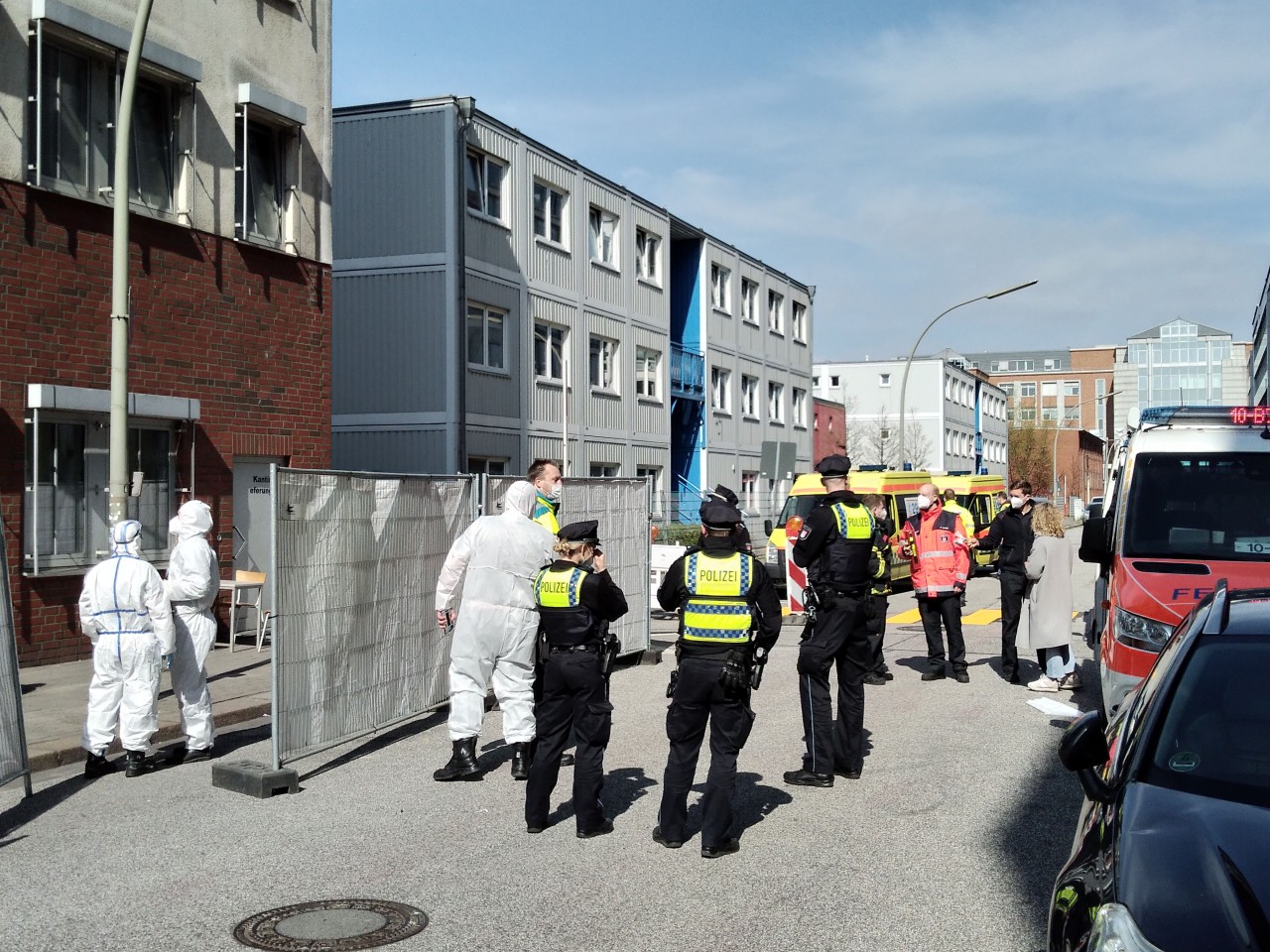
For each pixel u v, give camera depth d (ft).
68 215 42.39
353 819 22.91
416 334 74.69
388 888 18.65
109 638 26.84
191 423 47.19
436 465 74.02
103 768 26.96
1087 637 37.96
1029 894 18.19
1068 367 506.89
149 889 18.60
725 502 21.06
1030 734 31.07
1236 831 11.03
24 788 25.30
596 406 94.68
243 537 50.34
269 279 51.16
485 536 26.63
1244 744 12.57
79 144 43.27
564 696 21.86
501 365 81.66
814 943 16.17
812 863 19.90
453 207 74.18
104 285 43.70
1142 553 26.22
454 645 26.53
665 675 42.16
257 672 41.27
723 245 123.24
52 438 42.06
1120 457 39.06
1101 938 9.96
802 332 150.10
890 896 18.13
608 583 21.74
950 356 295.07
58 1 41.37
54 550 41.96
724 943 16.19
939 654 40.47
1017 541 40.37
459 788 25.52
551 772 21.88
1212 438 27.78
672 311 118.93
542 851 20.71
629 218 100.94
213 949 15.93
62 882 18.98
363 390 75.87
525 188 83.92
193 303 47.50
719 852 20.34
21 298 40.73
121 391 35.47
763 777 26.27
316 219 53.78
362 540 29.22
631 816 23.09
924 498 40.32
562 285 89.15
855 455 226.99
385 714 30.48
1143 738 13.00
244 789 25.09
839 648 25.46
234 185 49.60
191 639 28.22
